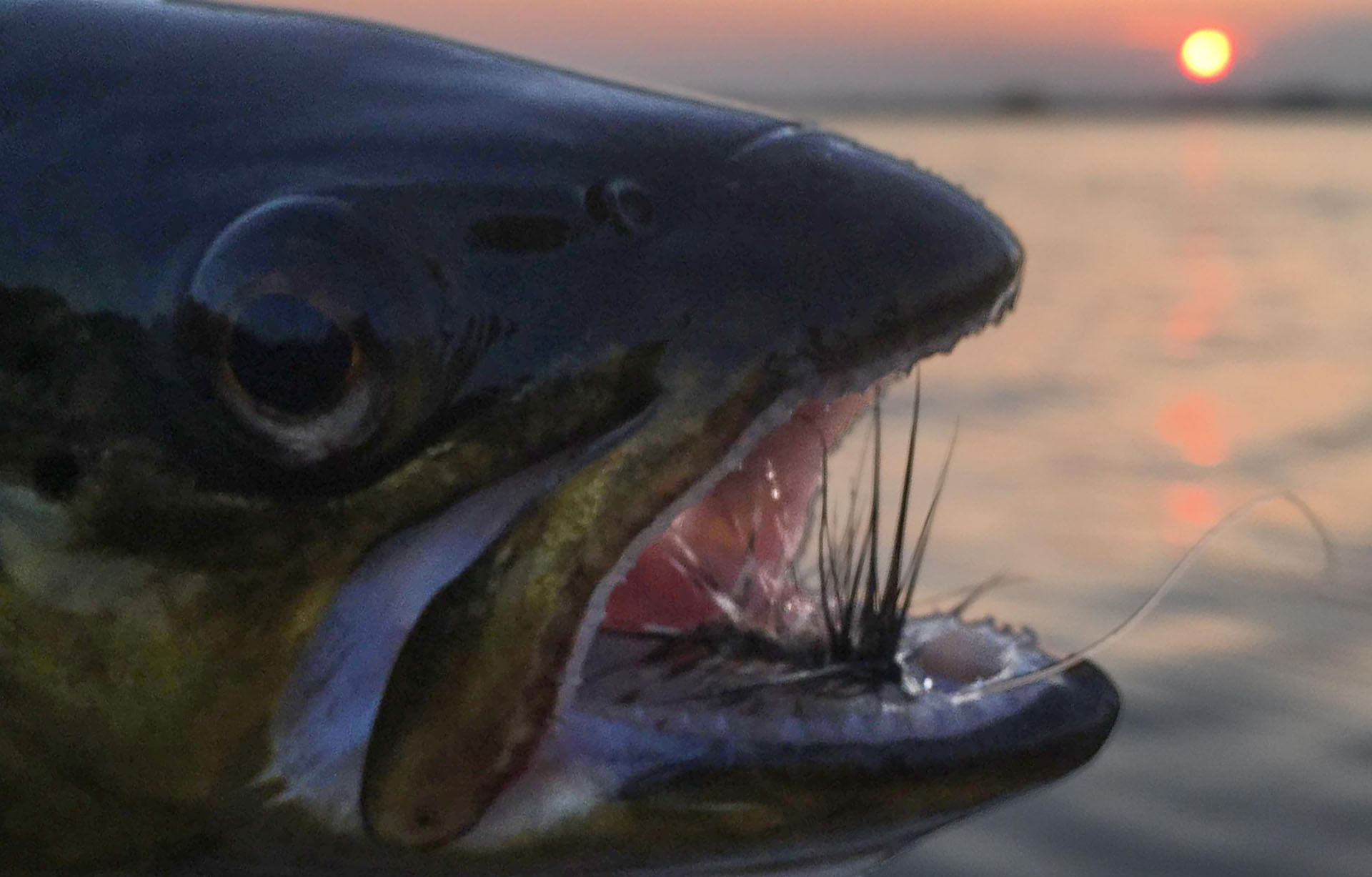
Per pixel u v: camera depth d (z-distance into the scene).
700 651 0.21
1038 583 0.53
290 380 0.19
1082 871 0.33
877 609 0.22
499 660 0.20
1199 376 1.03
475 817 0.20
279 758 0.20
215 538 0.19
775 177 0.21
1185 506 0.65
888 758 0.20
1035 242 2.13
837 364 0.20
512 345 0.20
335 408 0.19
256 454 0.19
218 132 0.20
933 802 0.21
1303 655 0.47
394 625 0.20
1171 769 0.39
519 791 0.20
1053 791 0.38
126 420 0.19
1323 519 0.63
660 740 0.20
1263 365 1.08
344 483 0.19
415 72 0.21
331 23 0.22
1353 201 2.80
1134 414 0.88
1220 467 0.74
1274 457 0.76
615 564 0.20
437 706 0.19
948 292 0.20
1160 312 1.39
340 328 0.19
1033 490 0.67
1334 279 1.64
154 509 0.19
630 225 0.20
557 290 0.20
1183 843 0.35
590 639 0.20
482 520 0.20
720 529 0.22
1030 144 6.08
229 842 0.20
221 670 0.19
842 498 0.26
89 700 0.19
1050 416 0.88
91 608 0.19
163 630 0.19
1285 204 2.76
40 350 0.19
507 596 0.20
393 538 0.20
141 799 0.20
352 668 0.20
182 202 0.20
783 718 0.20
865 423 0.27
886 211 0.21
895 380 0.22
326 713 0.20
